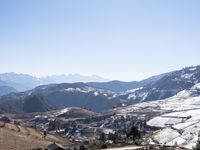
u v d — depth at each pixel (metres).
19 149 135.12
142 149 92.75
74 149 105.94
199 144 93.50
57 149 106.25
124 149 92.75
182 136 191.38
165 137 196.50
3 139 154.38
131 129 145.88
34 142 169.00
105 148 99.19
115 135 147.62
